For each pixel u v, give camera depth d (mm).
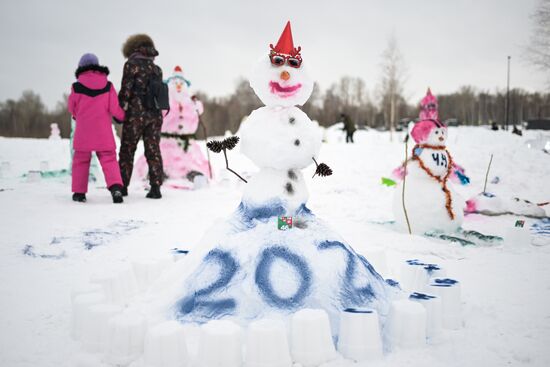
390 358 3082
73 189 8430
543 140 21766
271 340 2852
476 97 94375
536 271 5219
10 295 4281
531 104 90562
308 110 80062
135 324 3002
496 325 3670
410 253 5984
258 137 3857
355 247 6148
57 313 3879
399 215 7098
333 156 18312
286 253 3441
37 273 4902
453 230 6941
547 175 13852
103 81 8297
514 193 11789
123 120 8961
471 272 5184
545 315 3891
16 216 7207
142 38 9133
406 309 3266
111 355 2982
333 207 9242
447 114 95812
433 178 7016
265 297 3322
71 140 11828
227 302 3371
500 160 15781
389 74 40125
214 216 7766
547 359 3098
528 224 8250
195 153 11914
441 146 7121
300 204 3871
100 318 3145
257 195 3844
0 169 13227
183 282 3674
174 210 8172
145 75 8898
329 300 3330
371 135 41438
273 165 3859
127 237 6383
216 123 67375
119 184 8562
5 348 3252
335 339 3211
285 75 3865
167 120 11547
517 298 4320
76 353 3164
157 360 2861
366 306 3473
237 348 2873
